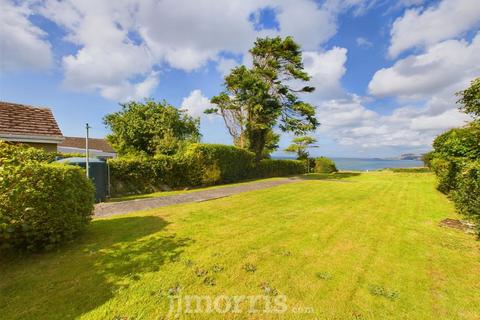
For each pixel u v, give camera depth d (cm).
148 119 2159
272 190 1302
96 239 494
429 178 2116
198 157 1525
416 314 283
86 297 294
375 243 507
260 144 2362
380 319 272
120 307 277
